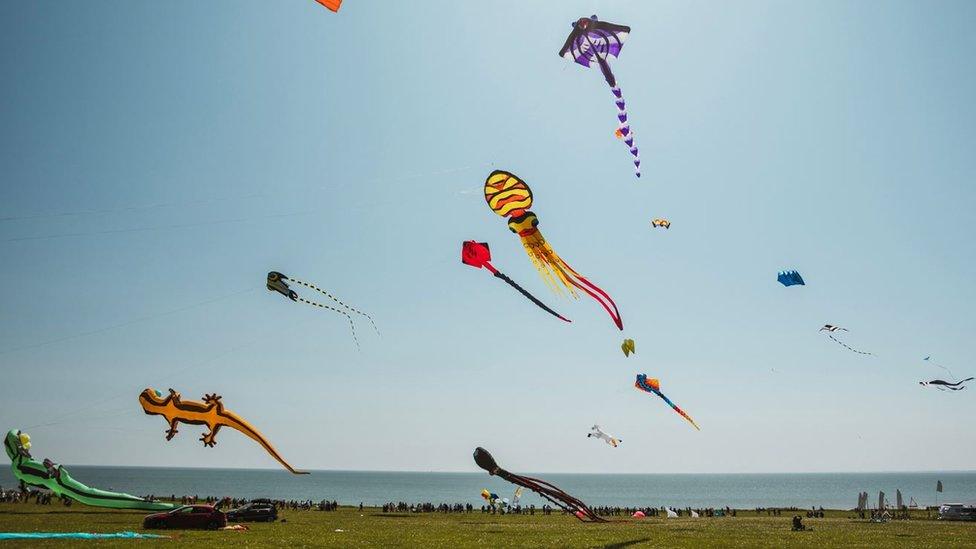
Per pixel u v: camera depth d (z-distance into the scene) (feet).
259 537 99.86
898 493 201.98
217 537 98.12
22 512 143.43
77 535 94.12
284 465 134.00
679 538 106.01
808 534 115.75
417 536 106.63
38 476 138.51
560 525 142.51
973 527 136.05
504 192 81.05
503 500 218.38
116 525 114.01
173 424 134.31
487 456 87.40
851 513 216.33
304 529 118.73
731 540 102.73
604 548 90.53
